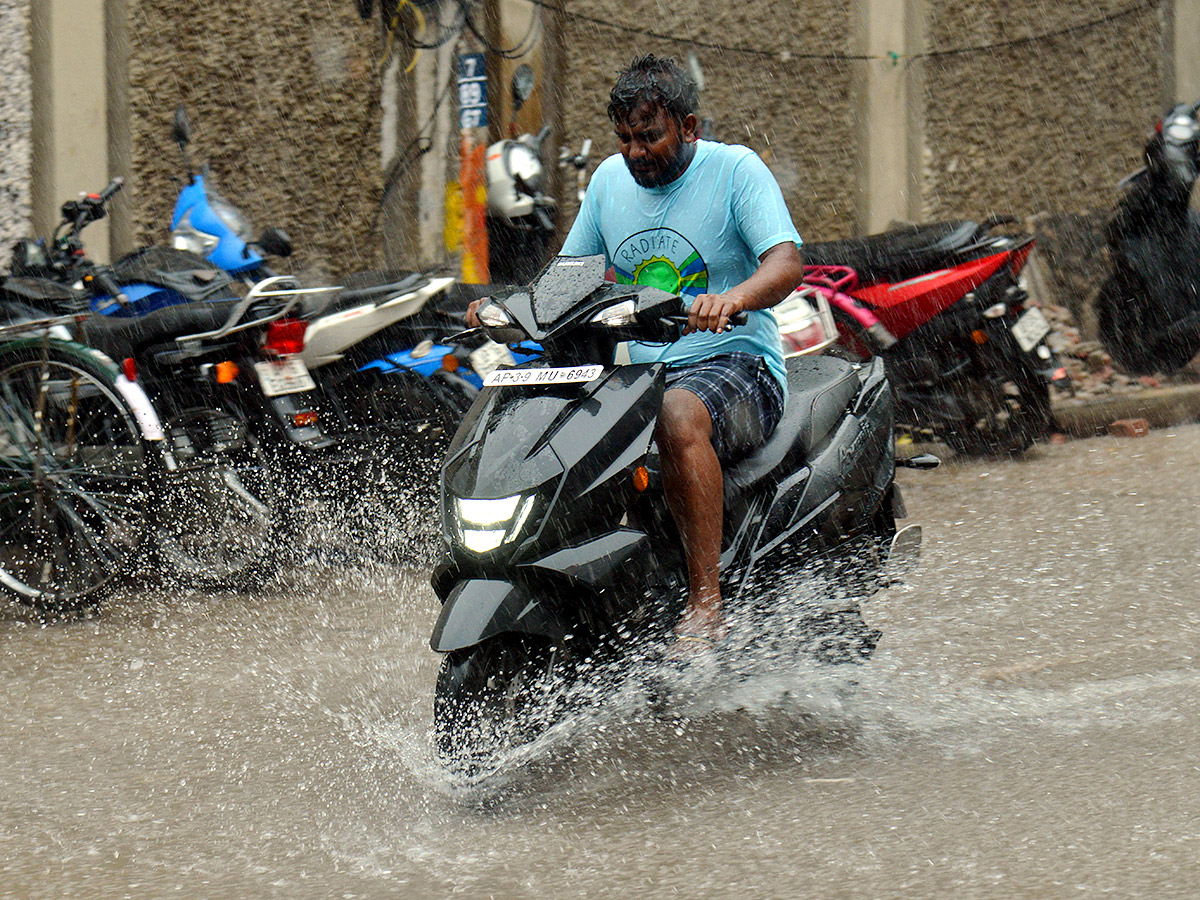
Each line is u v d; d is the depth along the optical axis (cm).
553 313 1185
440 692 1175
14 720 1430
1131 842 1068
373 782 1241
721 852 1068
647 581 1200
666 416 1226
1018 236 2992
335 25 3334
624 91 1284
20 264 2155
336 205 3362
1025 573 1984
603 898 990
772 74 4275
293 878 1037
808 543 1367
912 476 2794
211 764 1293
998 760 1259
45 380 1884
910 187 4575
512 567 1142
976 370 2931
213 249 2325
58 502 1880
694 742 1312
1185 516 2350
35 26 2850
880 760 1264
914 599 1848
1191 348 3672
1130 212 3656
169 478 1906
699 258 1318
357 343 2123
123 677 1583
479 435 1202
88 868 1060
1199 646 1622
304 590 1983
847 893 988
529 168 3356
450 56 3534
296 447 1991
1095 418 3316
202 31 3125
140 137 3045
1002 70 4716
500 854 1075
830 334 2347
